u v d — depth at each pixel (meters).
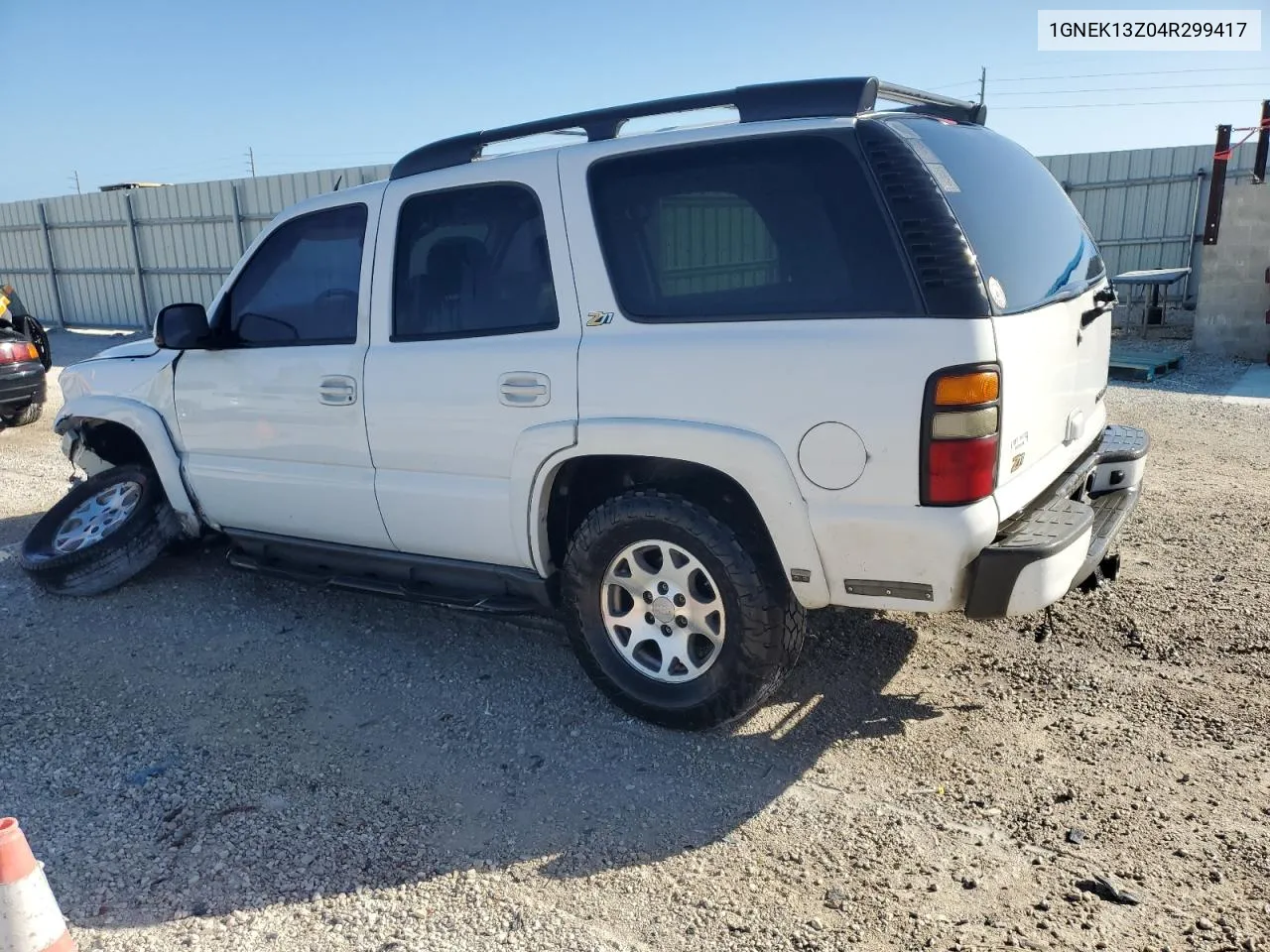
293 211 4.23
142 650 4.45
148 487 5.04
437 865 2.89
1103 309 3.82
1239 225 11.85
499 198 3.63
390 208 3.92
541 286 3.54
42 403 9.87
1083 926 2.51
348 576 4.36
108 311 22.70
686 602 3.41
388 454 3.94
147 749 3.61
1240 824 2.88
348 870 2.88
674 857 2.88
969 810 3.02
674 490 3.44
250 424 4.39
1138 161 14.70
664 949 2.50
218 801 3.25
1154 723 3.45
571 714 3.75
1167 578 4.69
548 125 3.60
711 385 3.14
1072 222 4.02
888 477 2.93
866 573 3.05
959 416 2.83
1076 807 3.00
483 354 3.61
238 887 2.82
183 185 20.48
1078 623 4.25
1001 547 2.93
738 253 3.16
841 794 3.14
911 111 3.48
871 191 2.95
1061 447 3.54
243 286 4.40
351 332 4.05
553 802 3.19
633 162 3.35
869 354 2.90
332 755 3.53
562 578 3.72
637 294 3.34
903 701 3.70
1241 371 11.23
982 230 3.04
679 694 3.47
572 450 3.43
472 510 3.75
